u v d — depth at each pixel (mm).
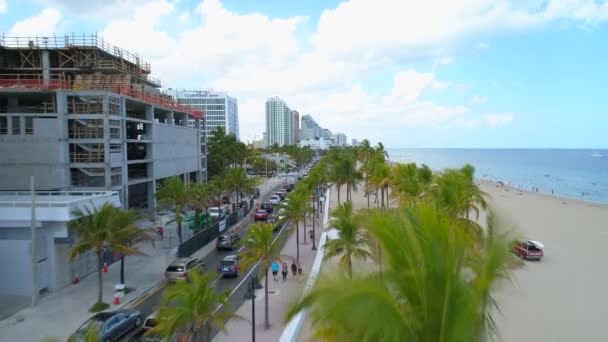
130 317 19953
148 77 69938
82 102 43938
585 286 29453
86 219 23469
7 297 24875
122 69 57812
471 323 6520
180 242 37719
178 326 15297
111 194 32062
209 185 48719
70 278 27734
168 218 52281
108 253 31844
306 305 6457
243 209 56406
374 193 73938
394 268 7328
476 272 7391
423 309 6887
